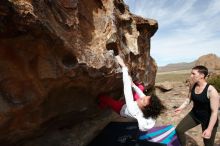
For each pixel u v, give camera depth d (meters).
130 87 4.28
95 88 4.38
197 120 4.71
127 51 5.25
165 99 10.61
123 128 6.06
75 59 3.47
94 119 5.74
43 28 2.86
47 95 3.53
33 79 3.20
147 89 7.96
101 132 5.90
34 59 3.10
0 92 3.03
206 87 4.40
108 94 5.06
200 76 4.47
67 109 4.29
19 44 2.88
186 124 4.93
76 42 3.58
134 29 5.89
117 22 4.98
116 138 5.73
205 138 4.49
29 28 2.77
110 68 4.18
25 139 4.21
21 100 3.23
